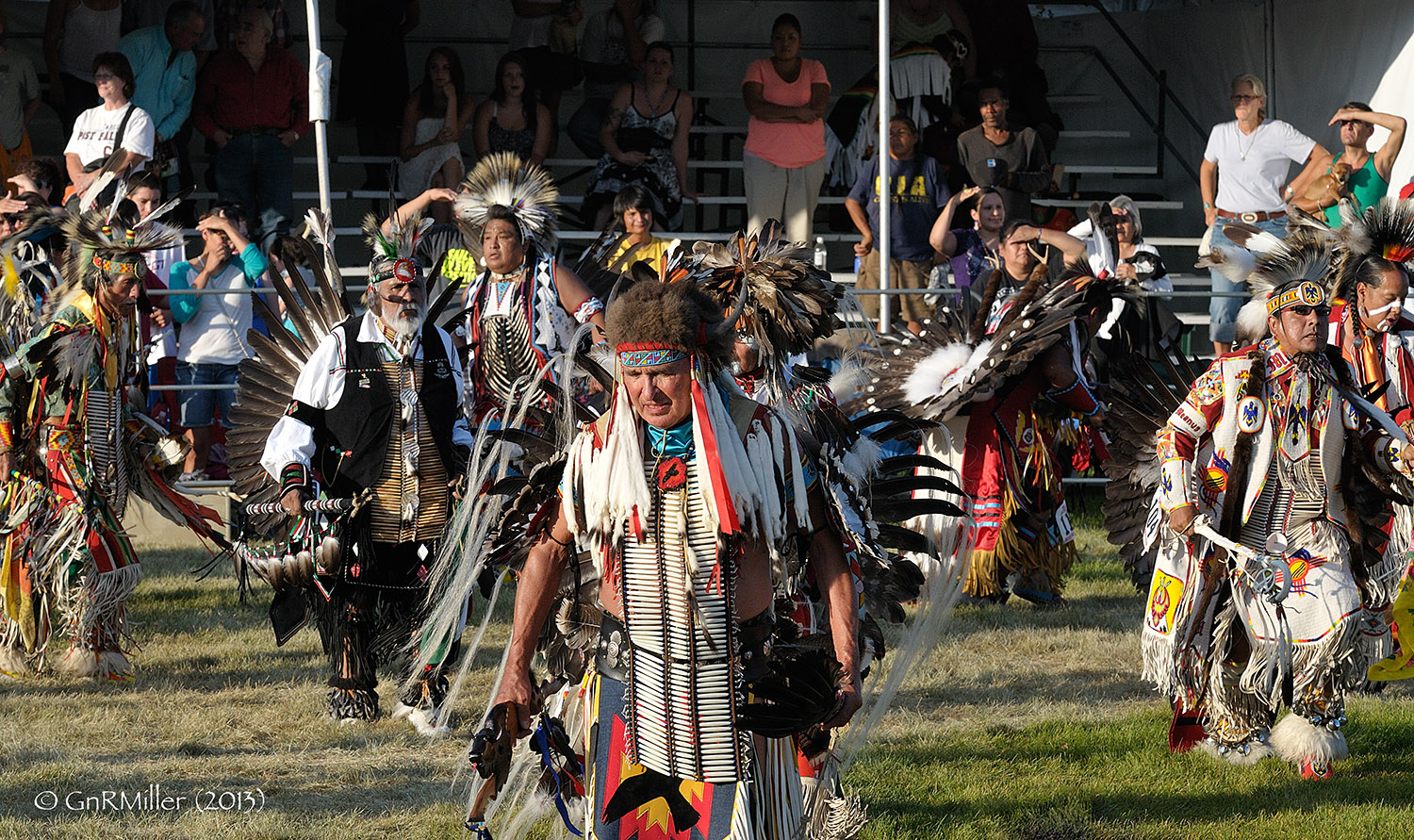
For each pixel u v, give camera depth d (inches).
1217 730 409.7
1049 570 622.2
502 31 1230.9
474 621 596.7
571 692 297.6
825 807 345.4
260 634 580.4
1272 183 935.0
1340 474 388.5
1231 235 427.5
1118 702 485.1
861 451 322.7
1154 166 1280.8
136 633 583.5
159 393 784.9
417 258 439.8
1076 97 1278.3
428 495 435.5
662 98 994.1
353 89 1061.8
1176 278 1190.3
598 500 258.1
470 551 402.9
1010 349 579.8
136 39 919.0
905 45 1081.4
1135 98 1269.7
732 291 332.5
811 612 320.8
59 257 587.2
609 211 996.6
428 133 999.6
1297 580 388.2
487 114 991.6
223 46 972.6
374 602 443.2
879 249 898.7
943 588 376.2
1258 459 386.3
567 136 1211.2
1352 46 1024.9
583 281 490.0
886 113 764.6
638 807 262.8
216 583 682.2
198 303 781.3
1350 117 903.7
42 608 515.8
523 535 275.7
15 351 541.6
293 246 653.9
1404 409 452.8
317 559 430.9
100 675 514.3
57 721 458.3
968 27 1103.0
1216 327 930.1
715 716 257.8
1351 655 389.7
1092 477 878.4
